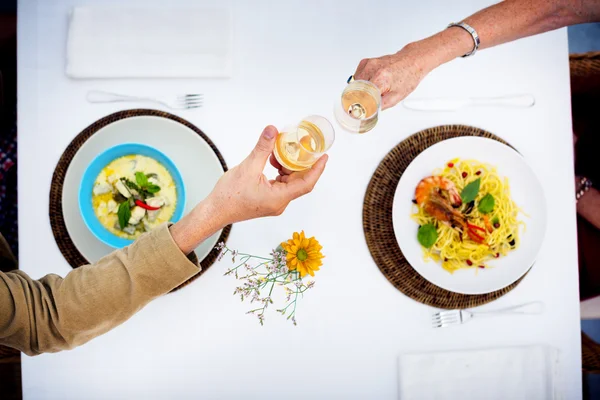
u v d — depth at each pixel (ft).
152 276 2.65
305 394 3.68
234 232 3.62
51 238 3.54
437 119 3.83
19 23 3.61
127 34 3.61
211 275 3.60
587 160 5.20
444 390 3.71
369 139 3.76
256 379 3.65
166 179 3.42
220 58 3.64
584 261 5.01
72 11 3.59
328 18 3.81
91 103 3.64
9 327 2.66
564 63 3.93
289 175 2.92
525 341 3.81
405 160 3.76
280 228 3.66
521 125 3.90
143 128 3.57
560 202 3.91
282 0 3.79
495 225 3.66
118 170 3.37
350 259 3.70
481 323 3.77
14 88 4.75
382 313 3.71
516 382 3.75
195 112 3.70
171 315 3.60
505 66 3.91
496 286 3.66
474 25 3.51
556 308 3.83
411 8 3.88
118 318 2.79
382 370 3.72
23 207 3.54
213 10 3.66
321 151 2.71
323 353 3.69
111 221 3.36
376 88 2.99
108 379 3.57
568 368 3.82
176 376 3.61
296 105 3.77
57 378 3.54
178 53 3.63
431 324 3.74
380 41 3.85
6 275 2.73
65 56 3.64
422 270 3.65
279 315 3.65
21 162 3.57
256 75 3.75
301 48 3.79
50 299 2.73
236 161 3.71
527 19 3.51
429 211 3.64
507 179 3.76
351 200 3.72
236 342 3.64
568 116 3.92
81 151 3.46
